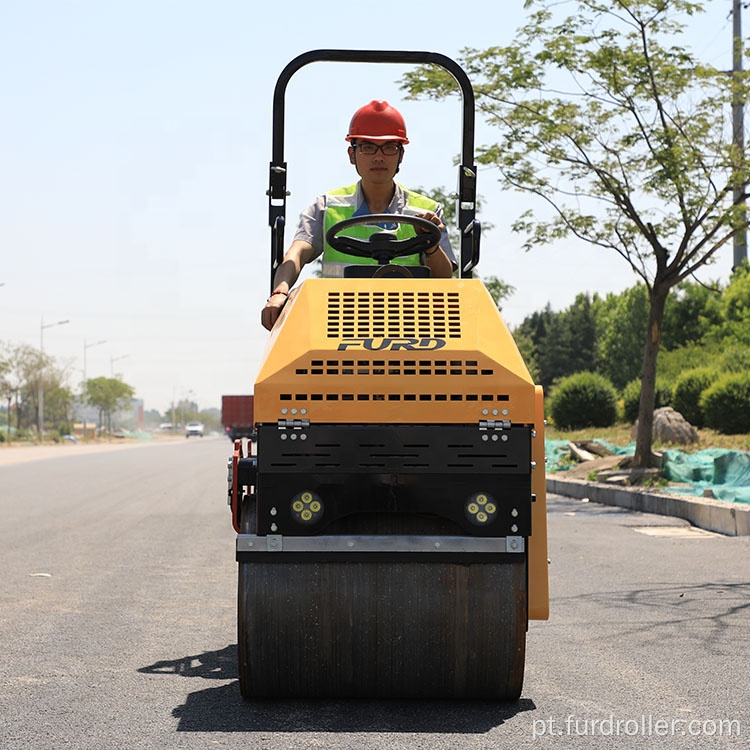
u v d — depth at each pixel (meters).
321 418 4.88
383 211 6.36
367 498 4.90
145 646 6.90
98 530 14.23
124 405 155.88
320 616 5.05
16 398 98.31
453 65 6.41
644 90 20.08
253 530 5.12
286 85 6.36
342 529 5.07
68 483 25.06
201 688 5.74
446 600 5.04
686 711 5.32
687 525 15.11
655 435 27.31
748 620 7.92
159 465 36.25
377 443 4.88
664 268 20.91
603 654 6.71
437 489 4.90
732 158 20.12
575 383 38.47
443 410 4.88
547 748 4.66
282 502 4.93
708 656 6.66
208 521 15.51
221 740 4.74
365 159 6.21
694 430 27.34
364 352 4.91
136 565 10.84
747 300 57.44
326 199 6.37
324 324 5.03
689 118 20.50
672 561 11.28
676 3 19.31
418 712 5.18
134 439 142.75
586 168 21.09
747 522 13.70
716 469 18.06
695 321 60.78
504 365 4.92
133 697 5.55
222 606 8.42
